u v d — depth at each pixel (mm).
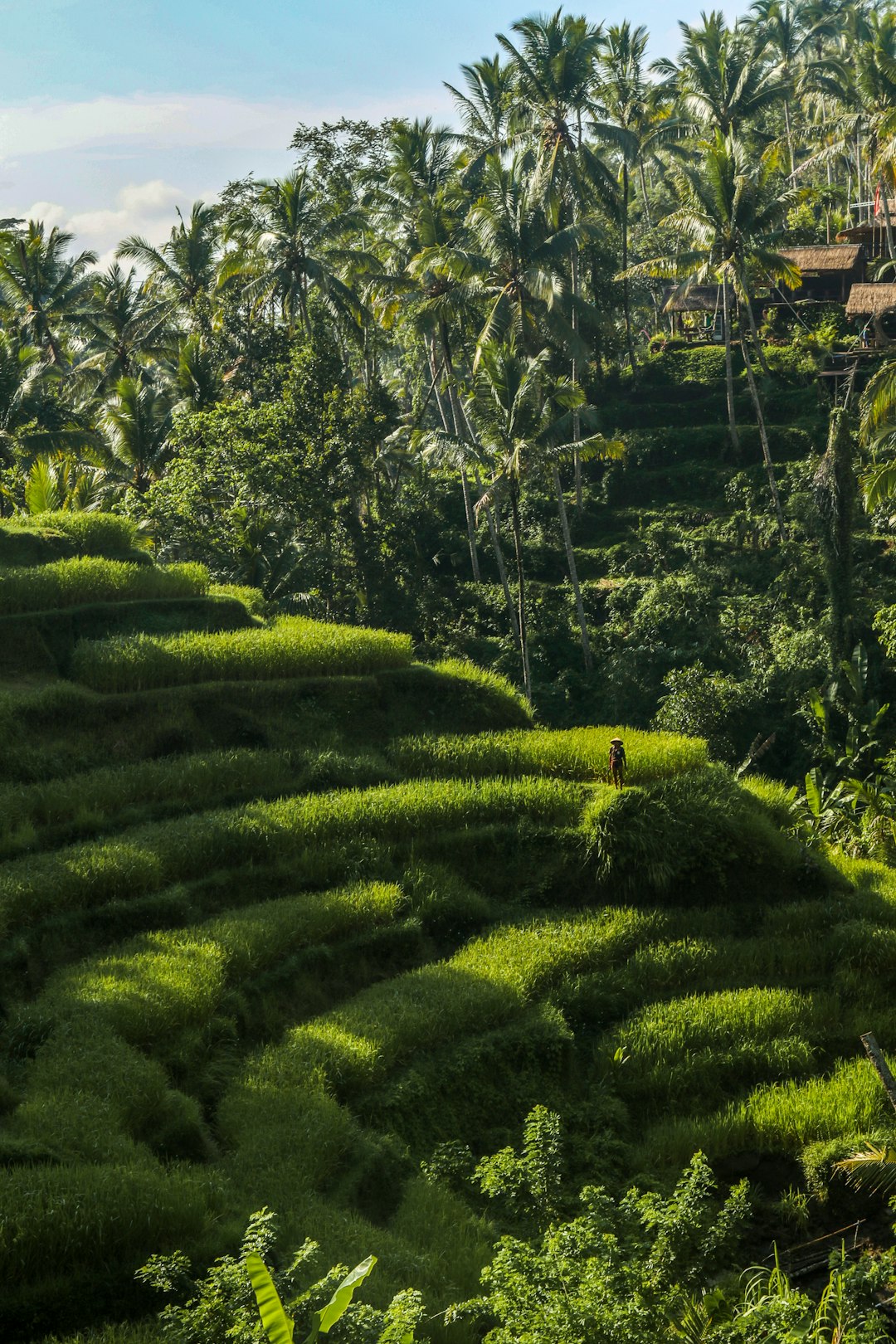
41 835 17578
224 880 17125
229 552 35688
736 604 38250
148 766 19594
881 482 26953
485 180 38844
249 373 43781
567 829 19312
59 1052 12344
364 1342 7969
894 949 17609
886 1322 9945
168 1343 8086
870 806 25500
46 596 23281
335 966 16141
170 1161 11344
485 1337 8531
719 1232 9914
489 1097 14273
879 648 34469
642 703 36000
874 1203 13195
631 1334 8062
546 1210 11211
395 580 40812
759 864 19391
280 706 22203
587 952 17047
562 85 43281
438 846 18859
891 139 34531
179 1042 13422
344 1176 12078
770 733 33250
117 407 42969
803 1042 15727
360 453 38125
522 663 39031
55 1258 9359
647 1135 14312
